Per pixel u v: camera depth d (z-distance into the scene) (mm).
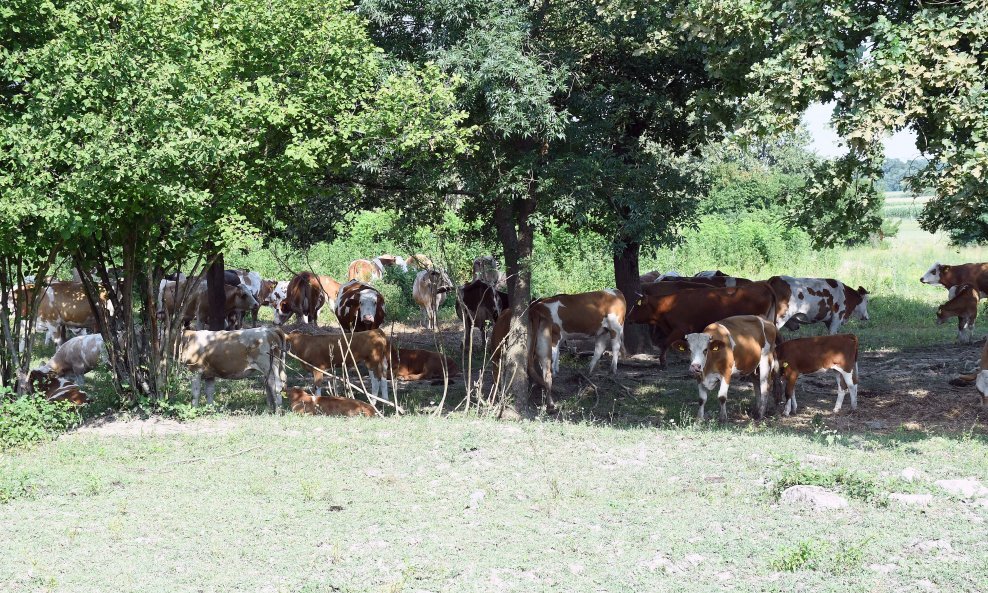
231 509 7922
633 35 14398
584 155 14336
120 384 13047
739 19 11617
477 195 14656
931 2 10797
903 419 13469
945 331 21859
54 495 8492
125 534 7316
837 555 6258
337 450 10055
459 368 18750
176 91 10734
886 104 10234
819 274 33656
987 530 6828
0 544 7102
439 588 6070
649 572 6270
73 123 10047
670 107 15609
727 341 13391
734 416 14281
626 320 17984
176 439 10766
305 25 11977
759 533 6961
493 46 12469
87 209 10461
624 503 7832
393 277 29625
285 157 11695
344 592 6055
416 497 8234
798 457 9320
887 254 38812
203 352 13016
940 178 10148
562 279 28938
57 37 10617
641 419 14211
